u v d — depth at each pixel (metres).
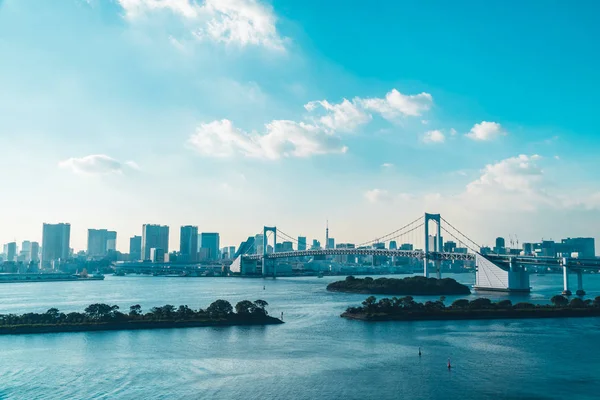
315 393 87.88
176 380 95.56
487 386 91.25
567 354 115.31
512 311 178.50
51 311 154.25
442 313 174.62
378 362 108.31
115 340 132.75
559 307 189.12
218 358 112.31
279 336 138.88
